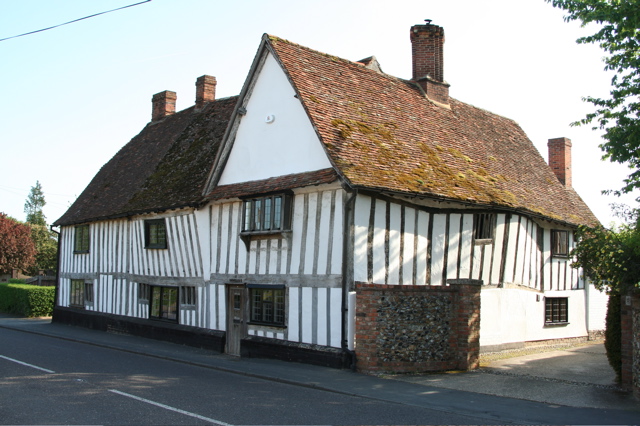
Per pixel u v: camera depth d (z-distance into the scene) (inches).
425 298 441.4
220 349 567.2
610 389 383.6
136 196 749.3
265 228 522.9
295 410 306.3
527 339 613.3
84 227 853.8
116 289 759.7
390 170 481.4
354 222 451.2
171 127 885.8
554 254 666.8
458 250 522.3
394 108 604.7
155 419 279.1
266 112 547.8
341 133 490.0
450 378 413.1
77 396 331.9
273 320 517.3
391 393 356.5
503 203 544.7
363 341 425.4
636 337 357.1
